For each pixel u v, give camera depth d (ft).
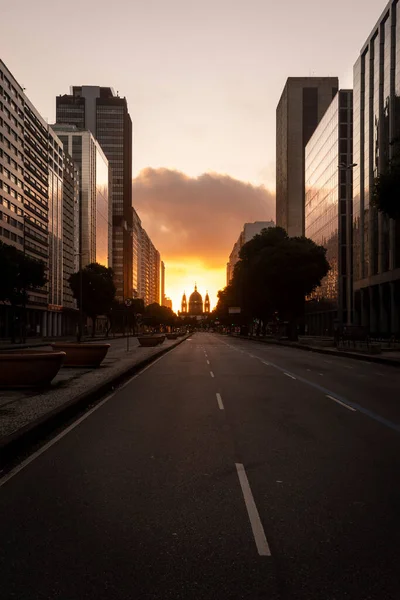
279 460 23.65
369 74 225.76
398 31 192.44
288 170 453.58
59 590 11.87
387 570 12.80
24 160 282.15
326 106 453.99
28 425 27.91
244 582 12.21
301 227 452.35
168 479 20.57
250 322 368.48
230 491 19.01
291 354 121.70
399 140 78.02
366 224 231.09
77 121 618.03
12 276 153.79
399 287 194.90
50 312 337.72
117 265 598.34
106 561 13.25
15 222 268.41
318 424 32.65
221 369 76.59
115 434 29.63
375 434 29.58
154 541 14.47
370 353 111.65
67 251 382.63
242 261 230.68
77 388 47.73
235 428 31.32
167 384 56.54
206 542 14.39
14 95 265.75
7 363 47.09
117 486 19.62
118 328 525.75
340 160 288.71
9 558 13.44
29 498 18.24
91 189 449.06
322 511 16.89
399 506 17.38
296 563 13.14
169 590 11.86
